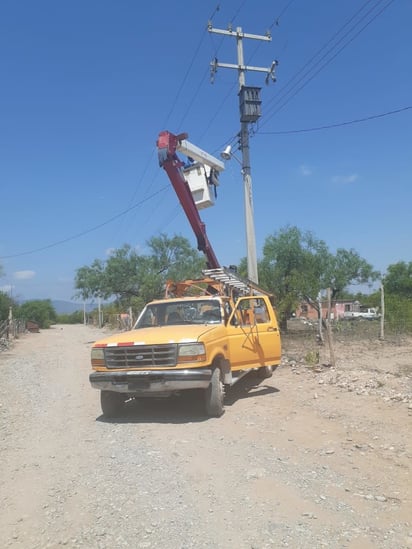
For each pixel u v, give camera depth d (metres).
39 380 15.21
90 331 59.94
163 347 8.41
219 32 18.83
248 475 5.66
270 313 11.35
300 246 28.23
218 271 12.60
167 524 4.56
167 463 6.26
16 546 4.32
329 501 4.89
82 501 5.23
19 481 5.97
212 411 8.61
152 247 36.19
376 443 6.61
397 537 4.14
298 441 6.93
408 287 51.94
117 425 8.51
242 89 18.36
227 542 4.17
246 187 18.55
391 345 19.91
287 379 11.79
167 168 15.08
